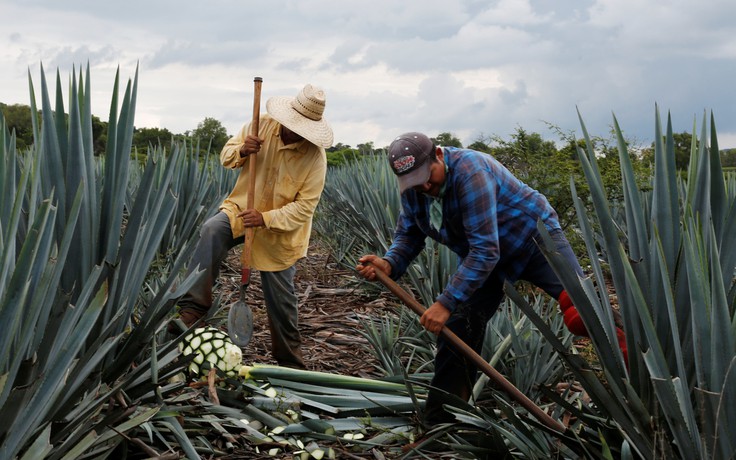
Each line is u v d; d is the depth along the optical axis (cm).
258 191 445
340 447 352
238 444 342
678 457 263
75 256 299
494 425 311
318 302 669
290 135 438
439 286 567
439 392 344
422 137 319
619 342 297
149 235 325
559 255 271
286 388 393
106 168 311
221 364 385
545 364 417
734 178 561
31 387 222
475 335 359
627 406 266
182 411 339
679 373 249
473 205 321
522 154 781
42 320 254
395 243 370
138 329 317
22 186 229
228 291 685
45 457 250
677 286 266
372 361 491
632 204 285
